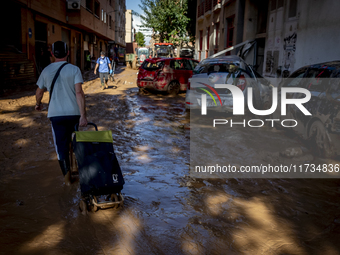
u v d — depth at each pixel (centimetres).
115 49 5094
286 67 1099
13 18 1581
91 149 337
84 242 284
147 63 1310
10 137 614
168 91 1287
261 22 1418
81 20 2255
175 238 293
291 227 314
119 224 317
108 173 326
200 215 338
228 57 888
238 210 349
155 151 555
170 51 3186
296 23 1027
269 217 334
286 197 384
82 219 325
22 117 801
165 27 3127
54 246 276
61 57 390
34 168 462
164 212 343
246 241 288
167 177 443
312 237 296
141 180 431
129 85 1712
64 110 381
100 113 883
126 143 600
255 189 408
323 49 867
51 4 1914
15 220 318
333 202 371
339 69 507
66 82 382
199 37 2666
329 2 840
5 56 1380
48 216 329
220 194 391
